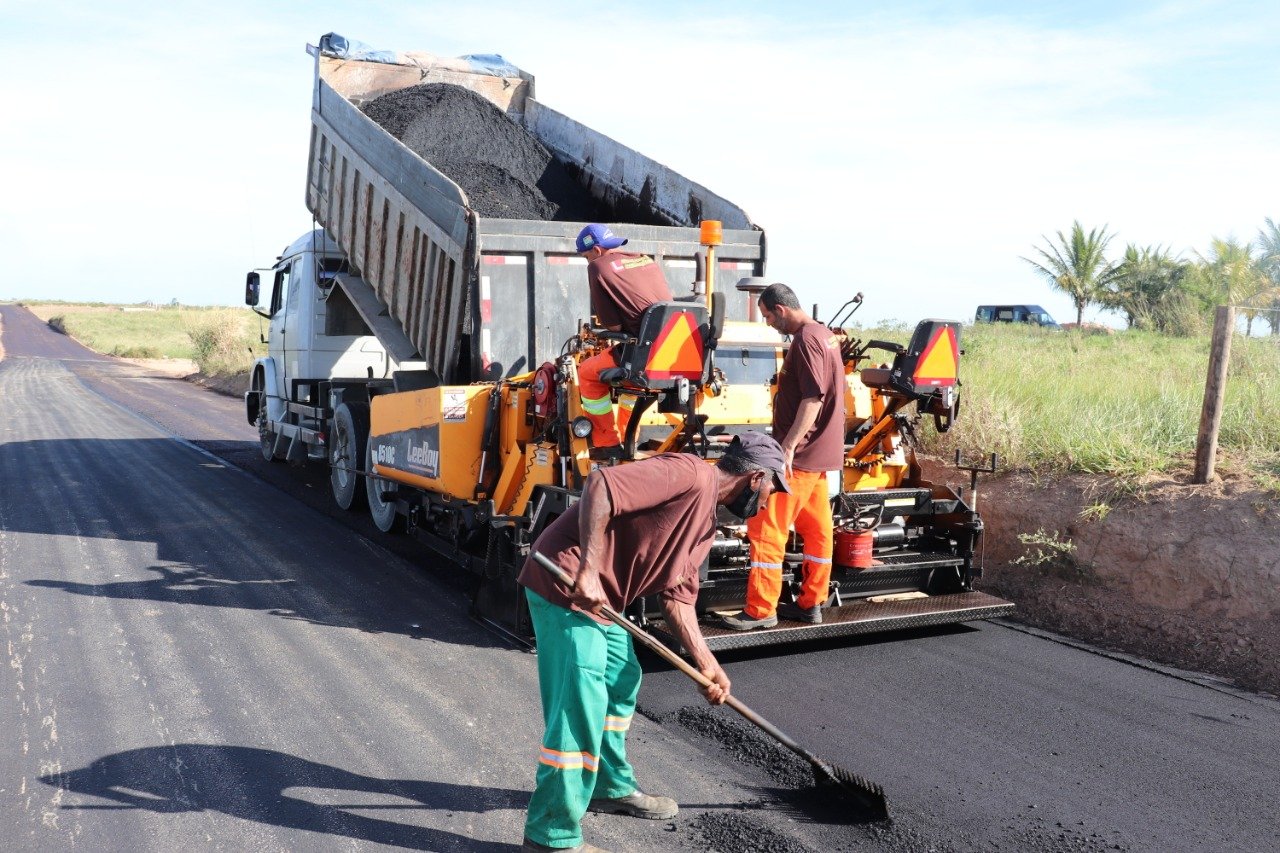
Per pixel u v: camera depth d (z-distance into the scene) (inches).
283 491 403.5
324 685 191.6
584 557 124.3
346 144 332.2
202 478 430.6
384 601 250.7
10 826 136.7
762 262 288.0
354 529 333.4
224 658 205.2
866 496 229.0
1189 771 159.8
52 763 156.0
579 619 129.3
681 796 150.4
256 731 169.3
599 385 212.5
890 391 236.5
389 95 369.1
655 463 128.0
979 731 174.9
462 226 255.3
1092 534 255.3
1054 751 166.7
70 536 311.9
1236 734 174.6
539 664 134.3
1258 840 138.3
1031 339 624.1
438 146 340.8
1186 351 514.9
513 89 407.2
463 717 177.5
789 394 207.5
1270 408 283.7
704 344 199.5
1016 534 273.7
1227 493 242.8
